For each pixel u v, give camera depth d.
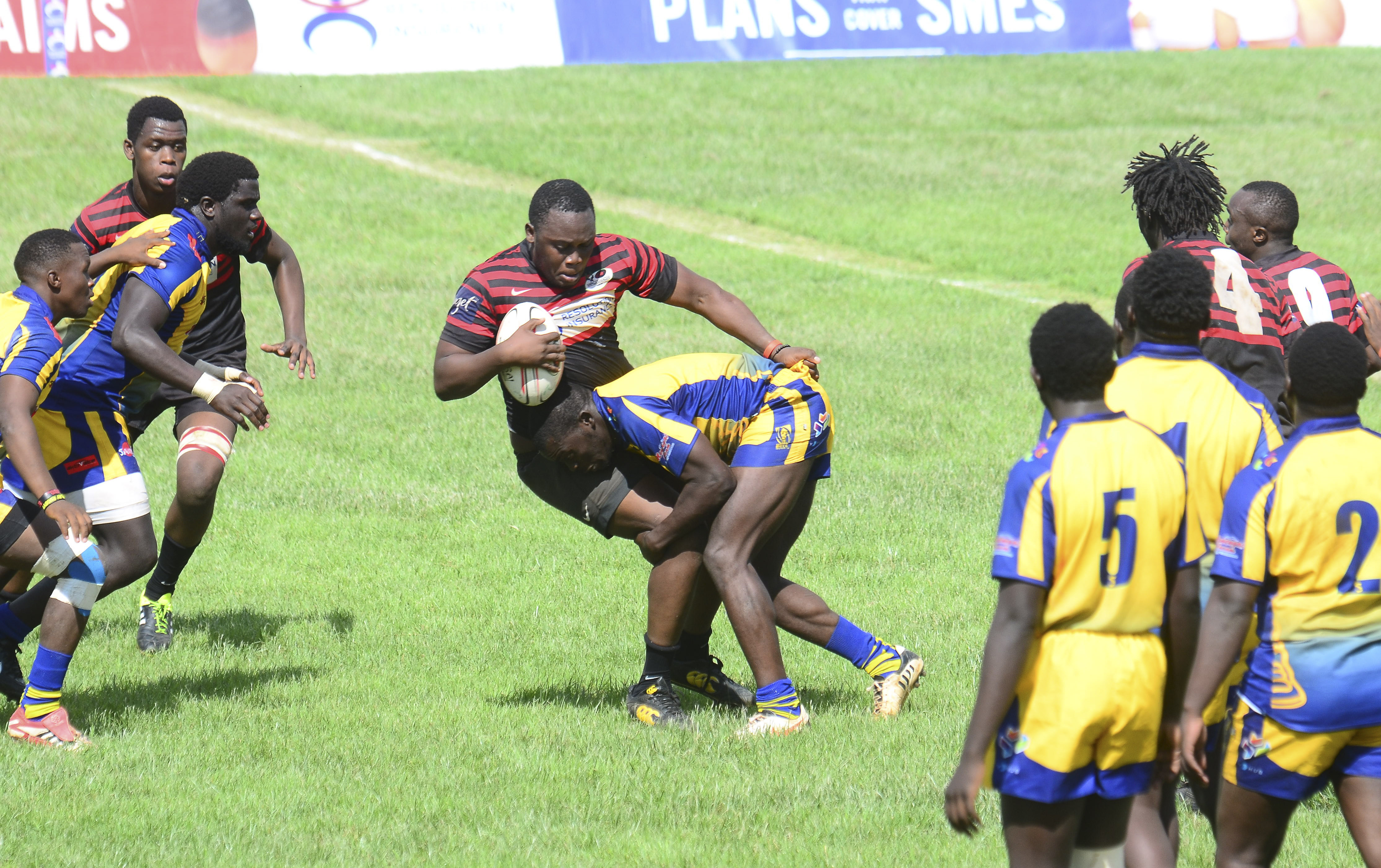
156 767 18.69
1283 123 87.75
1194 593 12.88
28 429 18.20
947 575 28.45
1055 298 58.72
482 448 38.44
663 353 48.50
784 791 18.02
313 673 23.27
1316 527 13.45
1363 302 19.83
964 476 35.69
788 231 69.69
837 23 96.56
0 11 84.25
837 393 43.72
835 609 26.27
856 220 70.44
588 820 17.09
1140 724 12.60
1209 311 15.41
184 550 24.52
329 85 90.12
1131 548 12.47
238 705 21.41
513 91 90.44
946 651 24.19
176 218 22.14
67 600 19.33
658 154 80.75
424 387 44.75
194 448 24.08
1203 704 13.61
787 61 97.06
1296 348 14.01
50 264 19.08
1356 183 75.38
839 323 53.16
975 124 87.50
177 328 21.50
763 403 20.31
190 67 86.38
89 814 16.91
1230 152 81.25
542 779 18.45
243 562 29.66
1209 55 100.38
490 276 20.39
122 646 24.73
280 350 25.50
